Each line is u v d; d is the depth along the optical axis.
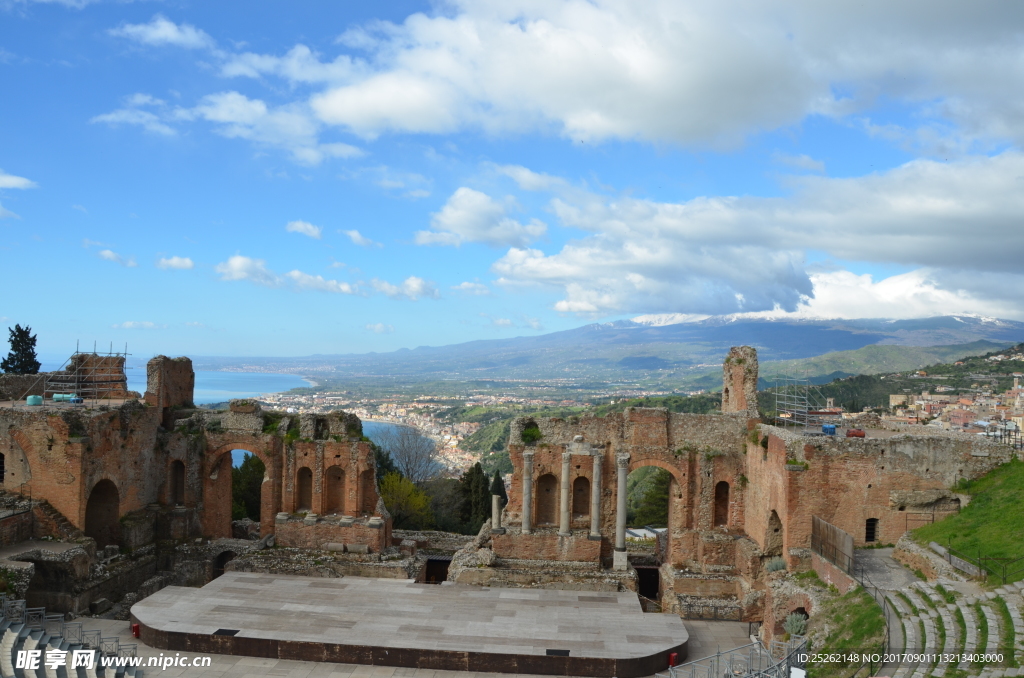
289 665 35.00
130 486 51.50
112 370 60.97
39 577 43.19
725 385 54.00
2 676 30.75
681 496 48.94
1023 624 25.47
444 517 77.25
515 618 39.91
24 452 46.53
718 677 31.69
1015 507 35.72
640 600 47.66
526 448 49.59
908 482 40.47
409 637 36.66
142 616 38.81
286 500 53.47
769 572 40.94
